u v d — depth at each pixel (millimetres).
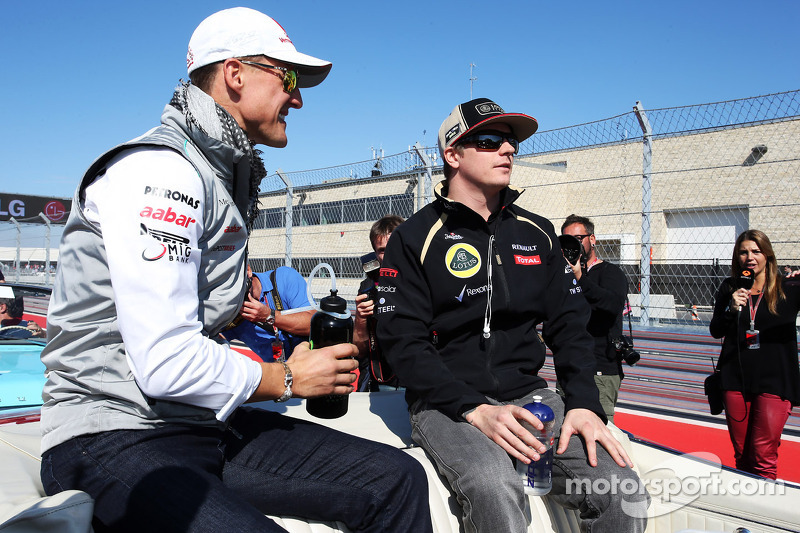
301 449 1391
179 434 1219
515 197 2014
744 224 5777
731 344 3639
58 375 1247
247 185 1446
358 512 1333
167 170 1168
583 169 6602
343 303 1661
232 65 1429
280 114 1545
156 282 1099
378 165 7027
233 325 2461
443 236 1889
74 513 1051
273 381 1296
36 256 11859
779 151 5602
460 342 1896
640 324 5742
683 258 5730
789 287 3416
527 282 1926
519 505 1507
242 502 1124
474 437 1611
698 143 5988
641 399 5566
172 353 1099
